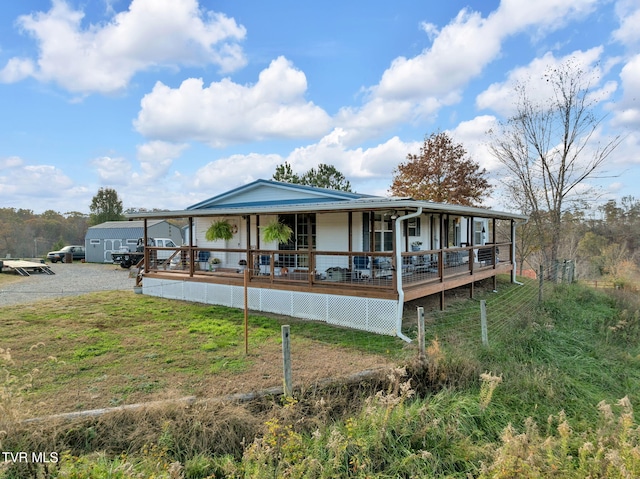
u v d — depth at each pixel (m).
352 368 5.55
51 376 5.24
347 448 3.77
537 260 24.62
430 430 4.12
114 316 9.02
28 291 13.45
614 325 10.20
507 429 3.73
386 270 9.55
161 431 3.92
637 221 29.30
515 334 7.71
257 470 3.31
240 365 5.72
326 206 8.30
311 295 8.86
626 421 3.83
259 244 11.55
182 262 12.76
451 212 11.27
